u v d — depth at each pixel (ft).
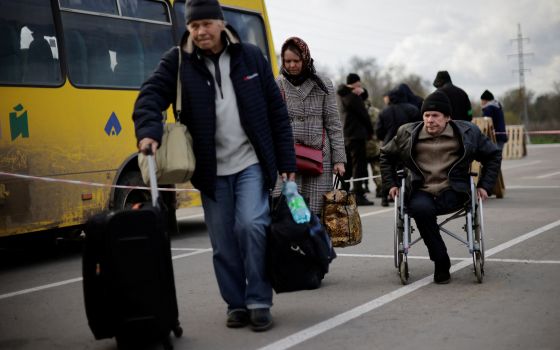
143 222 14.29
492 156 20.98
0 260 29.19
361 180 42.83
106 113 28.35
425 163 21.18
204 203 16.55
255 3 37.09
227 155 16.24
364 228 32.78
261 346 15.34
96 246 14.30
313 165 20.34
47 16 26.66
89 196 27.45
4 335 17.15
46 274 25.35
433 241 20.65
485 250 25.73
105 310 14.24
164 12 32.04
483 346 14.75
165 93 15.89
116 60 29.19
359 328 16.44
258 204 16.15
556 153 96.32
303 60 20.71
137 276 14.24
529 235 28.58
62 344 16.22
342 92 42.91
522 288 19.74
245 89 16.11
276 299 19.51
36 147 25.70
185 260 26.53
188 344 15.67
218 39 15.92
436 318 17.01
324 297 19.56
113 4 29.45
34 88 25.80
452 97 37.06
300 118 20.77
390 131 39.24
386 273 22.53
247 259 16.24
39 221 25.66
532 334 15.44
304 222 16.14
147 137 14.94
